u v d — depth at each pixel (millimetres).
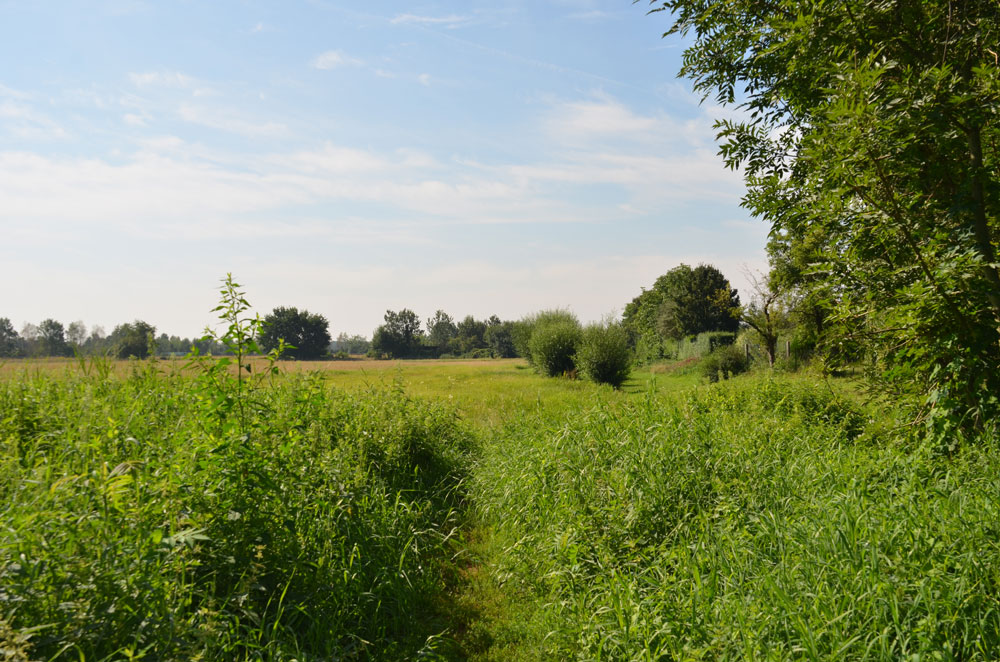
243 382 4809
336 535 4902
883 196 6297
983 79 5285
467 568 5832
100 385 7559
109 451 4645
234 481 4062
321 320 94562
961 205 5625
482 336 120500
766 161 9211
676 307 57469
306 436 5805
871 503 4453
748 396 9453
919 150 5746
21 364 8070
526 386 21484
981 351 5559
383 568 4859
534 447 7352
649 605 3949
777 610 3371
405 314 110125
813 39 6543
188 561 3361
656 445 6047
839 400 8578
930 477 5227
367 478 6492
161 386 7402
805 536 4086
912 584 3346
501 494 7152
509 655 4227
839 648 2967
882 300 6391
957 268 5598
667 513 5117
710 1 8992
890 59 6438
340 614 4164
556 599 4680
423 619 4750
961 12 6172
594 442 6480
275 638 3576
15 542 2895
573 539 5055
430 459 8297
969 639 3035
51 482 3900
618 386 26562
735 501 5055
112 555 3078
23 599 2615
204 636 2912
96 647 2713
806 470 5582
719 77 9453
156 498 3686
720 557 4125
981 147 6141
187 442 4617
